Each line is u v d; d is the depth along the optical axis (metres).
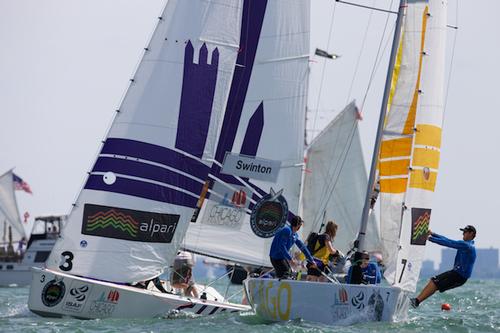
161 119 91.81
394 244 87.94
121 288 87.62
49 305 86.31
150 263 90.31
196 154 92.94
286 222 101.44
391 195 87.94
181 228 92.06
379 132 87.88
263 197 101.12
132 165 90.25
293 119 102.19
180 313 89.81
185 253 99.75
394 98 88.31
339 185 184.25
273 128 101.62
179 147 92.12
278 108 101.75
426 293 90.88
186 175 92.38
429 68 89.12
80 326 81.25
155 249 90.62
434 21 89.50
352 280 85.75
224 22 94.88
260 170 101.06
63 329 79.12
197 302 90.50
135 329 79.75
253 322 85.19
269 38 101.69
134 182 90.00
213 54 94.31
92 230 88.75
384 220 88.44
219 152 100.44
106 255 88.69
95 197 89.19
